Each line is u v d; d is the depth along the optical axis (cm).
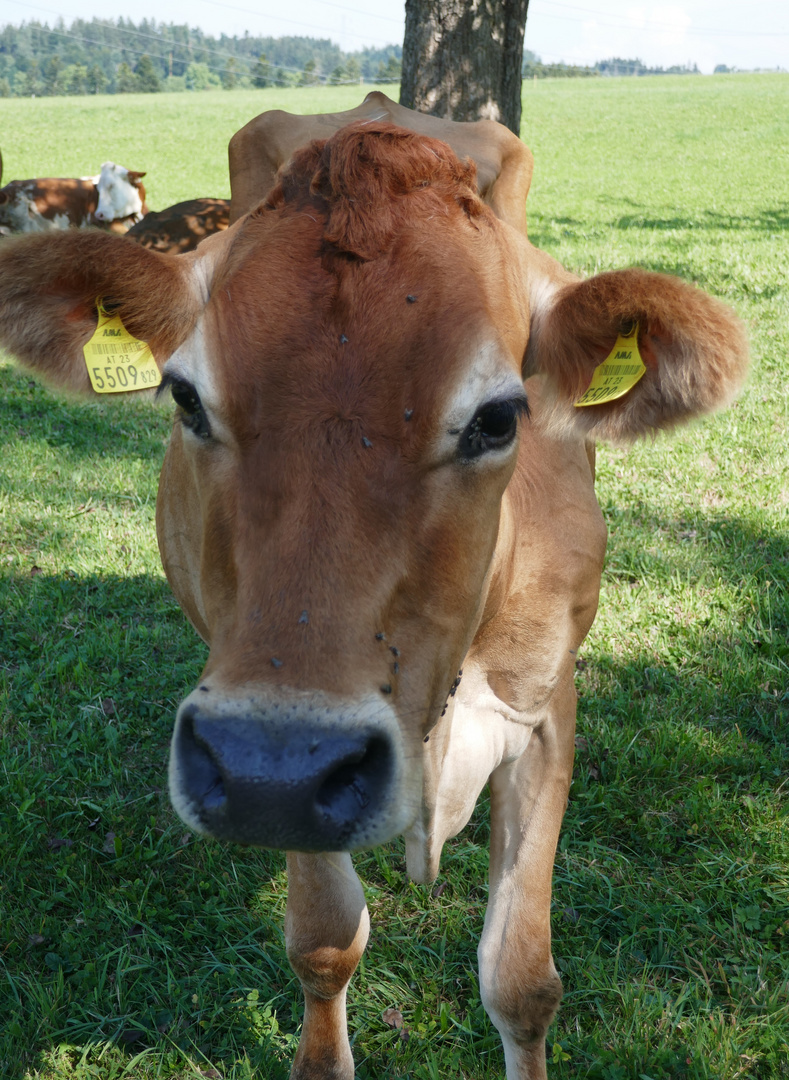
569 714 318
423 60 840
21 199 1873
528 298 263
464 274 209
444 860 408
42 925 372
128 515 679
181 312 252
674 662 519
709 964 357
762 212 2148
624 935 369
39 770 447
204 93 7519
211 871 400
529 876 300
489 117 851
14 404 902
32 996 343
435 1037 333
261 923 378
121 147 3878
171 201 2470
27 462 762
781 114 4381
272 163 396
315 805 175
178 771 187
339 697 180
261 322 200
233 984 352
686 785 439
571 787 439
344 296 200
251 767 173
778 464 744
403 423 195
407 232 210
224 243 257
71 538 647
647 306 240
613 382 255
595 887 392
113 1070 323
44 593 585
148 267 244
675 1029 332
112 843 412
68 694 500
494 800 315
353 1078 309
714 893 385
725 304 241
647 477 730
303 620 184
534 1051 296
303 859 286
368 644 188
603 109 4900
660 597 574
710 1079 313
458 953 367
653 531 646
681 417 262
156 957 367
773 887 387
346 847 181
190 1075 321
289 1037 333
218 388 200
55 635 551
